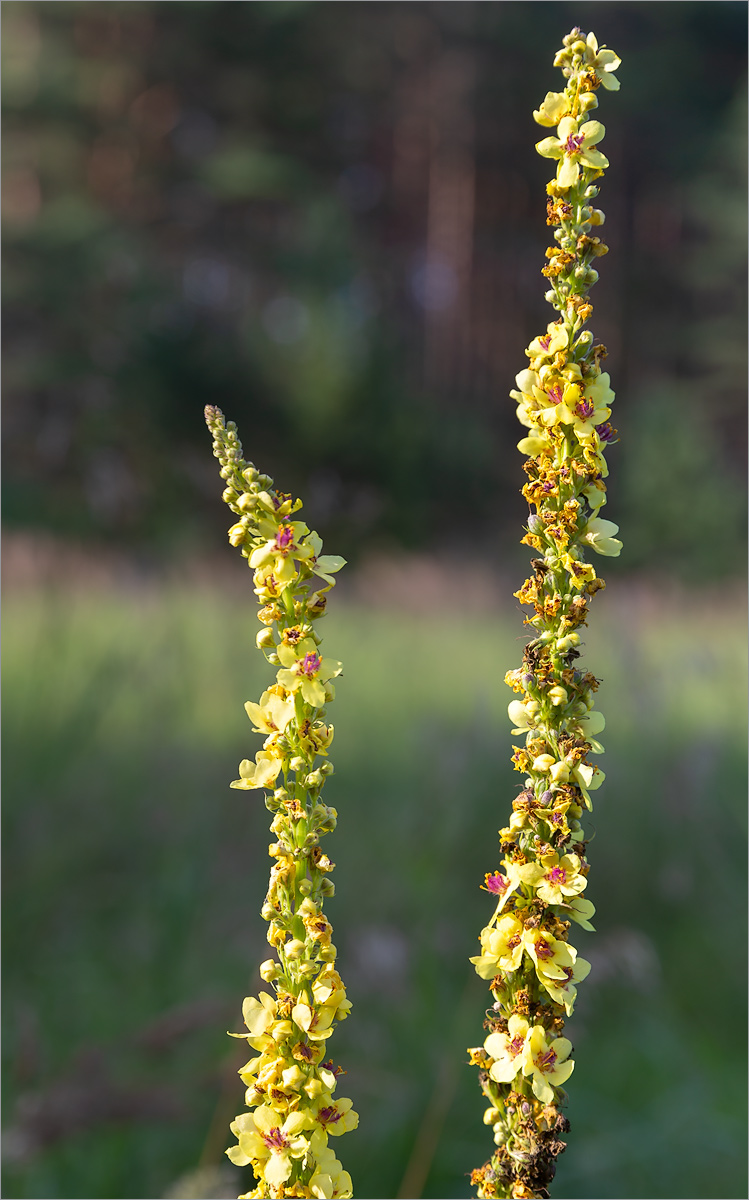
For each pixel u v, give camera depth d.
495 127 35.97
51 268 24.55
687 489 23.84
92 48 30.47
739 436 35.16
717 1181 3.64
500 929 1.09
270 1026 1.13
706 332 36.22
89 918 4.72
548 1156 1.09
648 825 5.47
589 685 1.15
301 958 1.12
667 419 25.30
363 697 8.66
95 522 13.05
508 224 36.25
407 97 35.81
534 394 1.14
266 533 1.13
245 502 1.12
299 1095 1.11
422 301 35.22
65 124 29.05
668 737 6.47
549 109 1.20
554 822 1.11
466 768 5.95
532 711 1.14
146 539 13.58
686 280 37.91
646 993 4.55
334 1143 3.64
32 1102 2.88
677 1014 4.57
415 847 5.44
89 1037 3.80
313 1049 1.11
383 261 34.47
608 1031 4.48
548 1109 1.08
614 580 20.75
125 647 6.67
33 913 4.64
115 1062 3.41
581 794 1.13
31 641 6.70
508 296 35.84
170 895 4.89
